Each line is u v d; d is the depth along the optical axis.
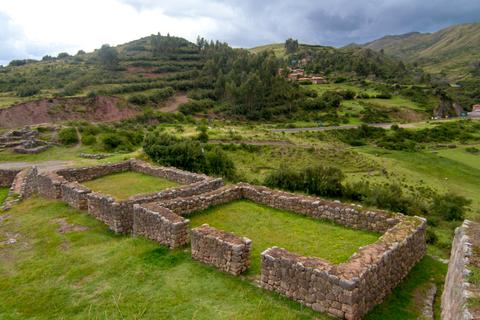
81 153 37.59
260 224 12.45
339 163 52.91
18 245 12.14
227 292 8.39
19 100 75.50
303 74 164.88
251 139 61.53
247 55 147.50
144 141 39.34
